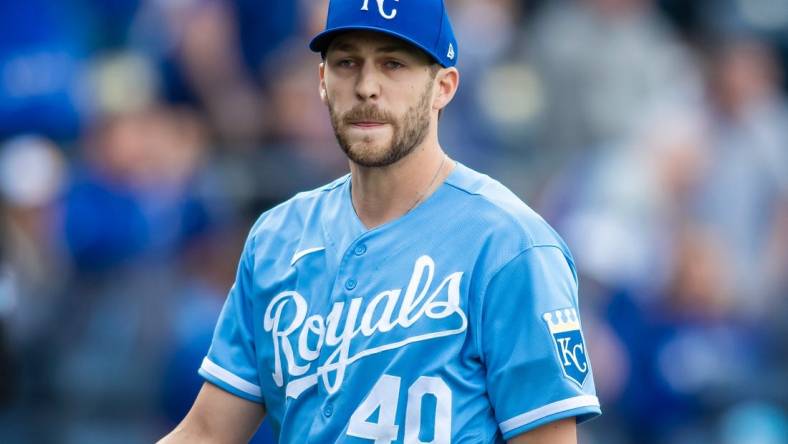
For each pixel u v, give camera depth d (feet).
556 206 107.14
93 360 94.73
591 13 120.98
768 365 105.19
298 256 48.78
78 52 115.75
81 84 112.98
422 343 45.68
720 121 120.16
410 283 46.57
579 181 108.27
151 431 91.45
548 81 118.73
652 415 98.48
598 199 106.11
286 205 50.78
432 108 47.57
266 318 48.78
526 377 45.47
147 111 105.19
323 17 107.76
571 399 45.44
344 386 46.24
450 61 47.32
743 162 117.91
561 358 45.62
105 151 101.40
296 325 47.91
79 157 108.06
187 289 92.43
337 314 47.14
